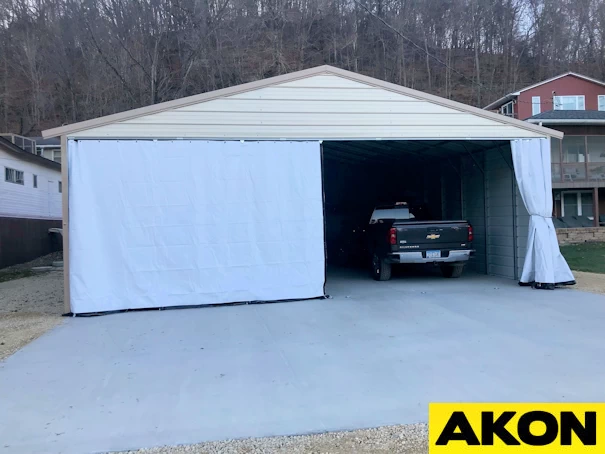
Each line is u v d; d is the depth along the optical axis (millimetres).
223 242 9141
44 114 35781
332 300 9305
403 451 3725
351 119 9617
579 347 6035
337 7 31797
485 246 12656
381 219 12711
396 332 6895
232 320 7906
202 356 6039
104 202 8781
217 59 24391
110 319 8250
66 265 8664
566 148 24609
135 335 7137
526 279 10391
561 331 6770
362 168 17969
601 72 38531
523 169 10273
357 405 4504
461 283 11070
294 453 3709
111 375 5434
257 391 4887
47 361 5965
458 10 35875
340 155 14391
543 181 10328
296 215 9391
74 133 8719
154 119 8969
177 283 8984
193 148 9070
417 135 9852
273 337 6816
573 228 22062
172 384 5129
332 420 4223
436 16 34906
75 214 8648
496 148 11945
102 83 26859
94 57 26109
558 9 39781
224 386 5039
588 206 25578
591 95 31578
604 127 24516
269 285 9281
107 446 3850
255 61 26891
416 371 5316
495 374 5168
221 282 9117
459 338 6520
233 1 26047
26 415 4426
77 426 4191
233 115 9219
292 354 6023
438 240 10773
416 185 16266
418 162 15789
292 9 30109
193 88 23891
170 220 8977
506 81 37438
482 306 8445
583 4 40031
